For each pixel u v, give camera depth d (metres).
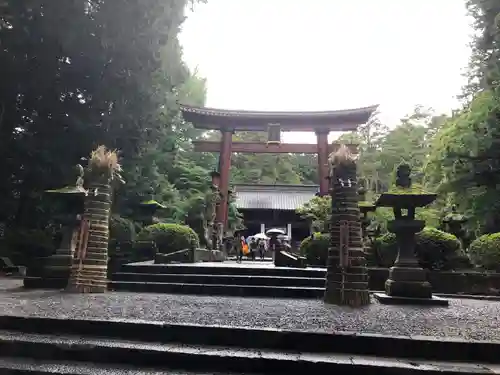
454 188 15.01
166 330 3.85
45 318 4.08
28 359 3.53
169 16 17.08
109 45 15.05
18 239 13.39
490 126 13.56
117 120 15.70
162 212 17.19
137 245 10.93
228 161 20.83
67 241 8.54
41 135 14.93
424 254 9.85
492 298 8.70
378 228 12.24
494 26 16.20
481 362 3.34
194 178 22.50
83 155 15.44
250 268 8.42
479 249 10.12
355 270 6.21
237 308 5.48
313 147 20.92
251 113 20.91
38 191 14.77
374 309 5.78
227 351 3.50
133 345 3.58
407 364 3.21
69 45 14.55
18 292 7.16
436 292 9.40
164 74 18.75
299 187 35.28
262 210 32.25
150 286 7.92
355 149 11.05
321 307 5.82
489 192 14.06
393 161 29.86
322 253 10.88
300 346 3.63
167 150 20.19
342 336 3.61
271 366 3.26
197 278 8.16
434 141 17.73
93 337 3.89
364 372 3.15
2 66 14.18
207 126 21.30
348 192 6.47
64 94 15.67
